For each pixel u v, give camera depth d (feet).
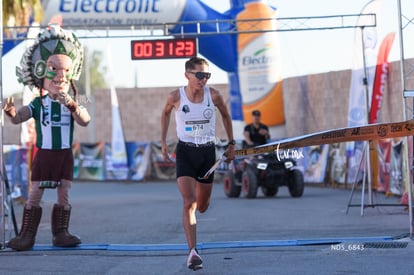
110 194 109.19
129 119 165.68
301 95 129.08
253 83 112.37
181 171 36.55
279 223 60.29
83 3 100.07
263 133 90.68
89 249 45.44
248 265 38.50
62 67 45.21
